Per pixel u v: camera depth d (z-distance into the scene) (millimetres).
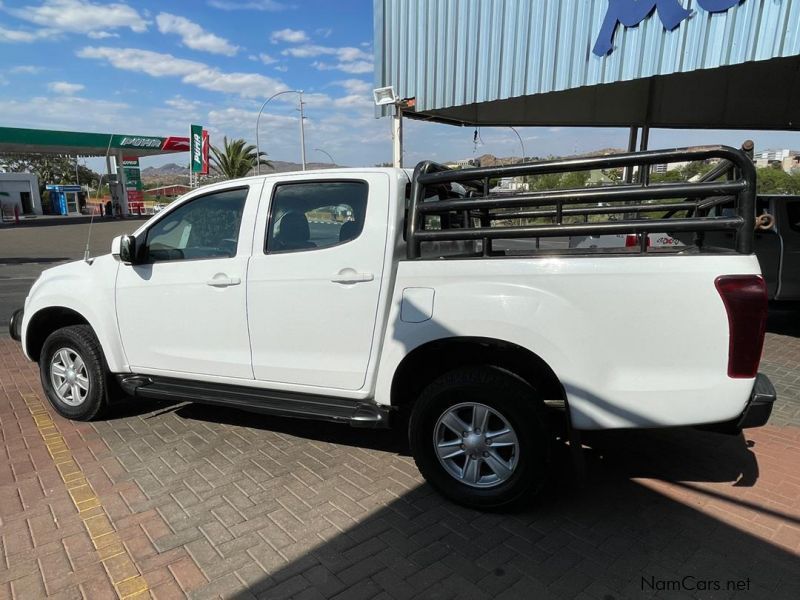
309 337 3529
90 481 3543
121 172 43406
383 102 9492
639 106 11914
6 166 73000
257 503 3277
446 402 3135
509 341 2936
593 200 2969
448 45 8773
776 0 5371
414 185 3232
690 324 2695
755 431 4277
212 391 3910
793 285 7469
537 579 2609
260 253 3674
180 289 3924
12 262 17078
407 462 3797
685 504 3246
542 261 2895
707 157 2705
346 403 3518
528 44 7680
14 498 3338
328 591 2539
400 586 2570
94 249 21094
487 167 3066
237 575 2648
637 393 2781
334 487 3461
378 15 9875
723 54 5812
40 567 2709
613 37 6715
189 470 3688
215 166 45531
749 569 2670
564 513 3158
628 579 2605
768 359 6211
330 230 3502
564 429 3248
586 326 2822
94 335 4410
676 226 2758
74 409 4480
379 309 3320
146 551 2828
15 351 6879
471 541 2902
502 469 3084
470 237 3102
